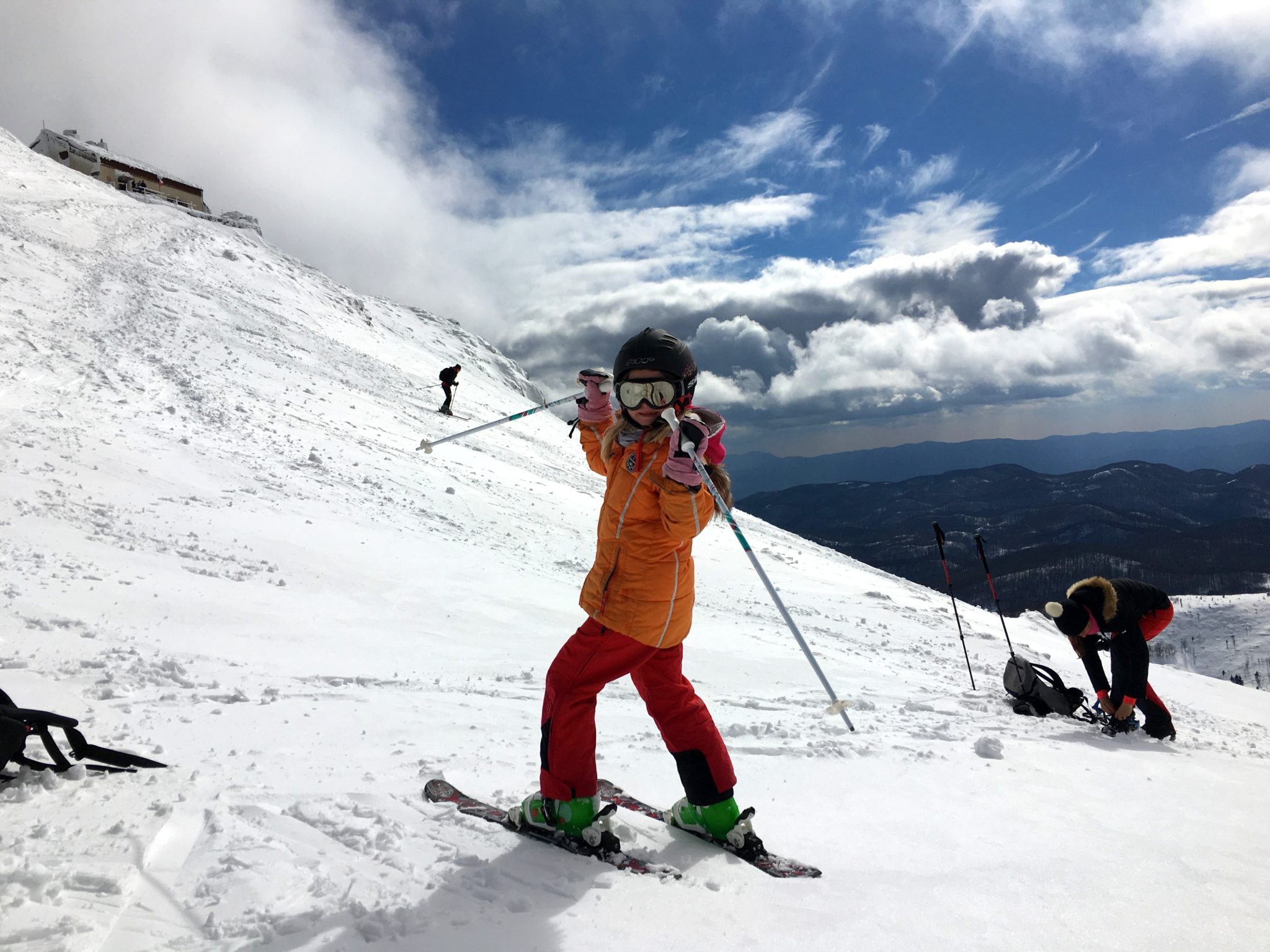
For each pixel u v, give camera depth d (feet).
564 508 54.49
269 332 81.30
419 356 135.33
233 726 12.48
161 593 20.49
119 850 7.20
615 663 8.46
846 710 19.34
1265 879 8.79
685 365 8.18
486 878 7.43
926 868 8.56
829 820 10.23
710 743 8.82
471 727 14.16
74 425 34.42
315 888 6.88
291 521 31.42
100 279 69.87
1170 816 11.37
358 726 13.42
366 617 23.48
